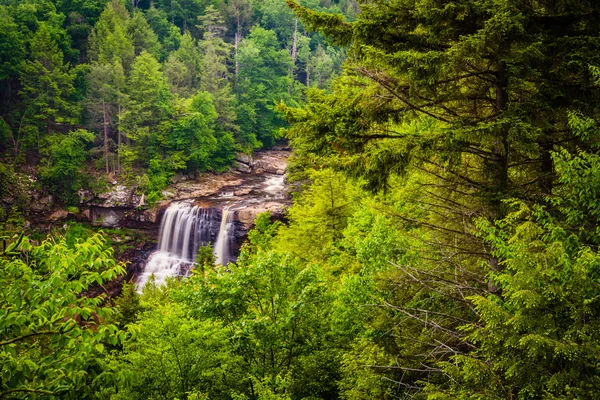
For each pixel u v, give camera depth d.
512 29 7.68
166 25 88.31
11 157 55.12
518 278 5.93
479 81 9.73
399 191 11.61
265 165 72.19
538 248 6.61
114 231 55.75
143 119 61.53
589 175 6.71
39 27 62.47
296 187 39.06
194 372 9.87
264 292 11.98
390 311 10.92
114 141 63.12
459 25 8.64
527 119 7.98
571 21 8.55
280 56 88.56
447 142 8.16
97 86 60.41
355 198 22.56
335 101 9.64
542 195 8.13
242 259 12.75
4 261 6.36
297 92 88.81
